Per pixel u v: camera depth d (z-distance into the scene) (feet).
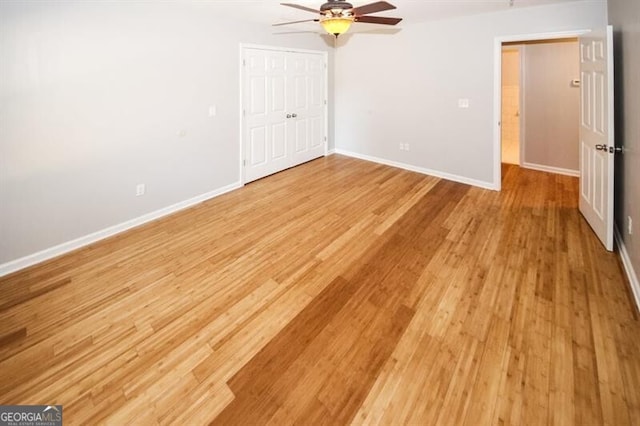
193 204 13.44
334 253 9.52
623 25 8.61
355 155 20.35
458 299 7.38
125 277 8.48
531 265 8.62
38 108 8.87
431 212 12.30
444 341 6.19
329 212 12.46
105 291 7.91
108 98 10.26
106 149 10.46
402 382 5.37
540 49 16.25
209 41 12.92
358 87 19.07
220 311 7.18
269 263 9.05
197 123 13.08
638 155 7.39
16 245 8.91
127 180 11.14
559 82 16.01
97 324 6.82
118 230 11.10
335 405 5.02
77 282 8.28
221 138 14.16
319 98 19.31
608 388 5.11
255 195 14.38
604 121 9.05
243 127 15.07
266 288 7.95
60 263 9.20
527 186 14.99
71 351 6.12
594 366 5.52
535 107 16.97
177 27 11.76
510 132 21.25
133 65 10.73
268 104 16.24
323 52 18.85
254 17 13.53
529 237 10.14
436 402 5.02
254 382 5.44
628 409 4.77
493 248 9.57
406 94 17.03
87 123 9.89
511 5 12.16
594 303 7.07
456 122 15.40
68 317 7.03
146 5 10.78
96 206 10.46
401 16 13.97
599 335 6.19
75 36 9.29
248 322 6.83
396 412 4.89
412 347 6.08
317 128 19.62
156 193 12.10
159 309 7.26
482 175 14.96
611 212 8.95
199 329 6.65
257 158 16.17
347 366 5.71
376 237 10.41
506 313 6.88
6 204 8.63
